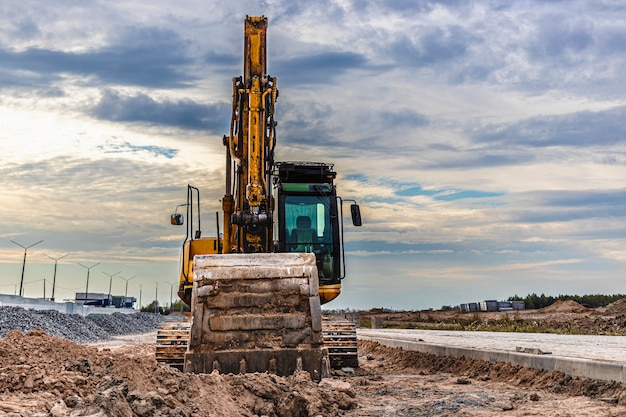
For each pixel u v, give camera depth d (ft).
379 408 33.09
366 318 190.49
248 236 53.11
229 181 56.44
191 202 57.77
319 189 54.24
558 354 46.03
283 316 38.63
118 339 146.92
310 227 53.83
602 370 36.32
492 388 41.29
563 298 219.41
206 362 36.83
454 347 56.70
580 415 28.86
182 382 27.84
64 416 20.92
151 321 275.18
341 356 50.72
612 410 29.63
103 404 21.70
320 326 38.42
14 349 29.48
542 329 104.22
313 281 39.99
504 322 144.46
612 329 100.12
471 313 219.61
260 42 55.62
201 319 38.34
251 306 39.14
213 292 39.14
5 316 110.52
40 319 121.19
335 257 53.62
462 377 48.88
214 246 56.29
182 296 56.34
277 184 54.85
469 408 32.17
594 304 212.23
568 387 38.09
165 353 45.68
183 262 55.88
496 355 49.14
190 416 24.38
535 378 42.04
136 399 23.63
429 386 42.60
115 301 390.21
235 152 55.52
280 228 53.36
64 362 28.66
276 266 40.57
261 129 53.52
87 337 132.46
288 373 37.06
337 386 35.45
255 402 29.17
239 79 55.93
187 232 56.95
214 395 27.99
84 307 193.36
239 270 40.16
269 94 55.47
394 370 58.90
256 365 36.99
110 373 26.73
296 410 29.30
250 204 52.24
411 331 119.85
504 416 29.86
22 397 22.88
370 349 83.87
